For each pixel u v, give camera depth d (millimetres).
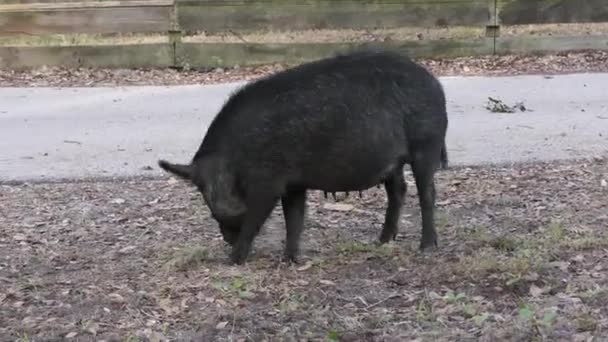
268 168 5074
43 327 4523
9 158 8289
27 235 6156
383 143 5105
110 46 12688
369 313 4539
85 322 4559
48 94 11203
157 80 12016
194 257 5441
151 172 7691
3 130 9422
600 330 4188
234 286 4898
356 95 5043
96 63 12742
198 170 5168
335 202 6723
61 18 12781
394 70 5180
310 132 5004
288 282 5004
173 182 7375
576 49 12656
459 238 5699
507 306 4551
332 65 5137
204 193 5199
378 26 12750
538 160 7660
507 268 4965
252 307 4676
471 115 9469
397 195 5648
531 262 5047
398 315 4500
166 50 12672
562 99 10062
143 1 12641
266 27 12734
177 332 4410
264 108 5059
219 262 5434
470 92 10609
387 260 5312
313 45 12523
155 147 8547
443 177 7266
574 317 4316
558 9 12680
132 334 4398
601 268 5004
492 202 6543
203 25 12672
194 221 6383
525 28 14555
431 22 12719
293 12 12688
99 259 5613
